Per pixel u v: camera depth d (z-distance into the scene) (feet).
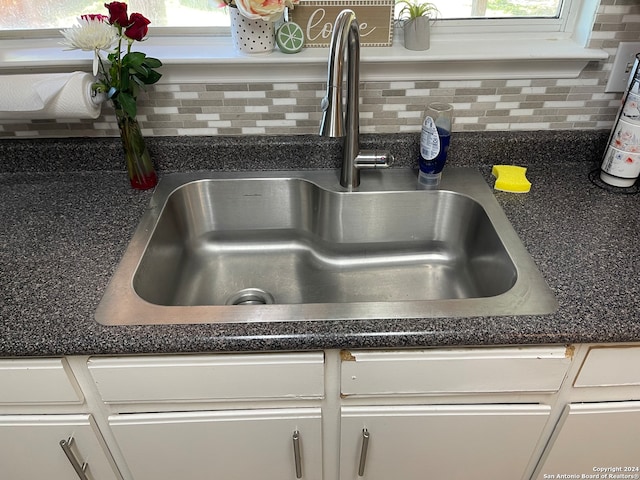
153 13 3.53
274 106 3.59
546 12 3.58
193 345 2.28
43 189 3.51
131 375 2.43
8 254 2.83
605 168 3.40
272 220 3.79
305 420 2.69
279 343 2.28
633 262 2.69
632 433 2.83
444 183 3.53
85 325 2.33
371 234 3.67
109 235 3.00
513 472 3.06
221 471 2.97
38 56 3.37
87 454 2.83
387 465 3.00
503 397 2.66
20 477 2.96
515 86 3.54
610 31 3.32
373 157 3.38
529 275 2.61
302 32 3.29
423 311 2.39
